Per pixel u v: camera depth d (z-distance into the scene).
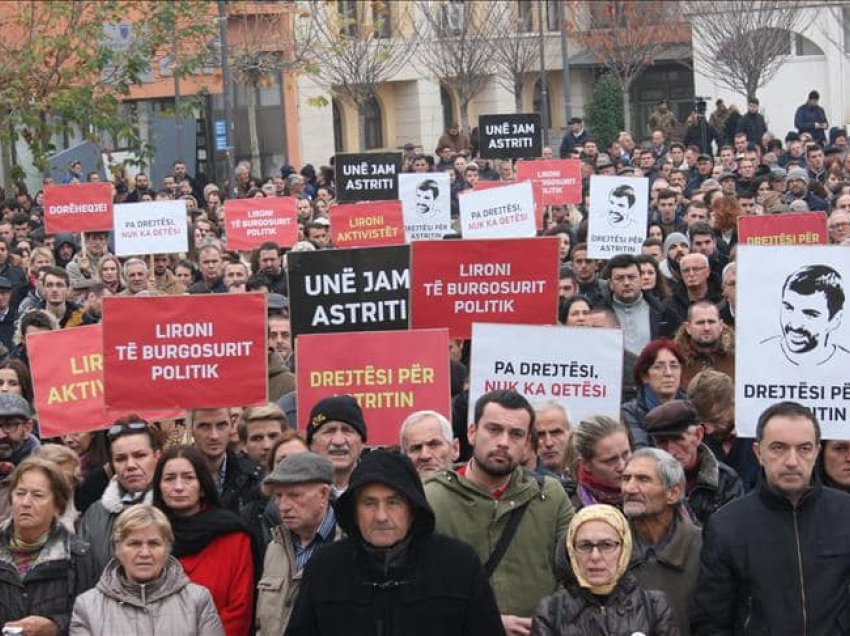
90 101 41.31
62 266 29.89
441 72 68.00
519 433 11.07
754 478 13.77
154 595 11.14
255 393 13.93
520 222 24.50
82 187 28.52
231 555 11.88
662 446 12.26
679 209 31.14
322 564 9.72
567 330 13.84
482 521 11.16
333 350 13.91
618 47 70.00
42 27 44.59
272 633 11.52
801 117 51.28
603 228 25.67
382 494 9.59
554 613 10.28
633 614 10.20
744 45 65.06
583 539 10.17
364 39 62.06
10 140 41.00
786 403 10.59
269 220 29.89
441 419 12.27
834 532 10.45
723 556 10.53
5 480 13.64
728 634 10.60
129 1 42.47
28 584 11.73
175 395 13.92
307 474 11.41
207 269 25.50
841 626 10.41
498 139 37.06
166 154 56.88
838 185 34.44
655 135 46.53
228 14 53.06
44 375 14.92
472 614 9.64
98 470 13.70
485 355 13.92
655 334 19.59
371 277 15.57
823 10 71.06
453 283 15.64
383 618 9.59
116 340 13.88
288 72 58.19
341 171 32.12
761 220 21.44
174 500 11.87
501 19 68.38
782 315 12.10
